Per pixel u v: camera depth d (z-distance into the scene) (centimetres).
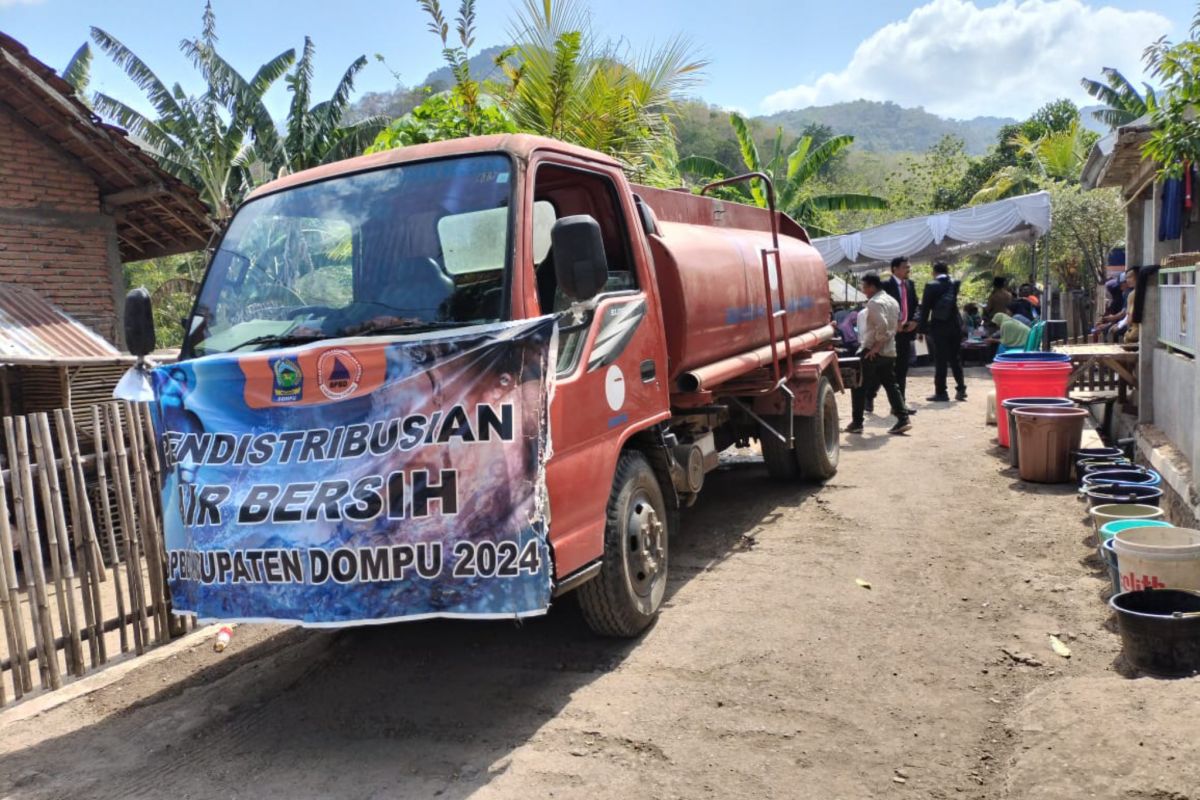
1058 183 3016
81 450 811
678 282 549
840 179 6194
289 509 371
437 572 361
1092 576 549
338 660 491
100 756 404
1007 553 604
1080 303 2269
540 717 405
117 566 521
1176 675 400
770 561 612
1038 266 2834
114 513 786
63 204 1038
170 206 1129
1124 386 978
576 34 927
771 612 517
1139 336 916
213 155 2286
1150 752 319
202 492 389
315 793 357
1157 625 398
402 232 430
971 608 511
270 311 437
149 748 409
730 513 751
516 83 970
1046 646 455
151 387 415
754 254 710
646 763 361
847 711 397
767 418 791
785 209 2520
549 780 352
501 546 360
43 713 455
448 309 405
